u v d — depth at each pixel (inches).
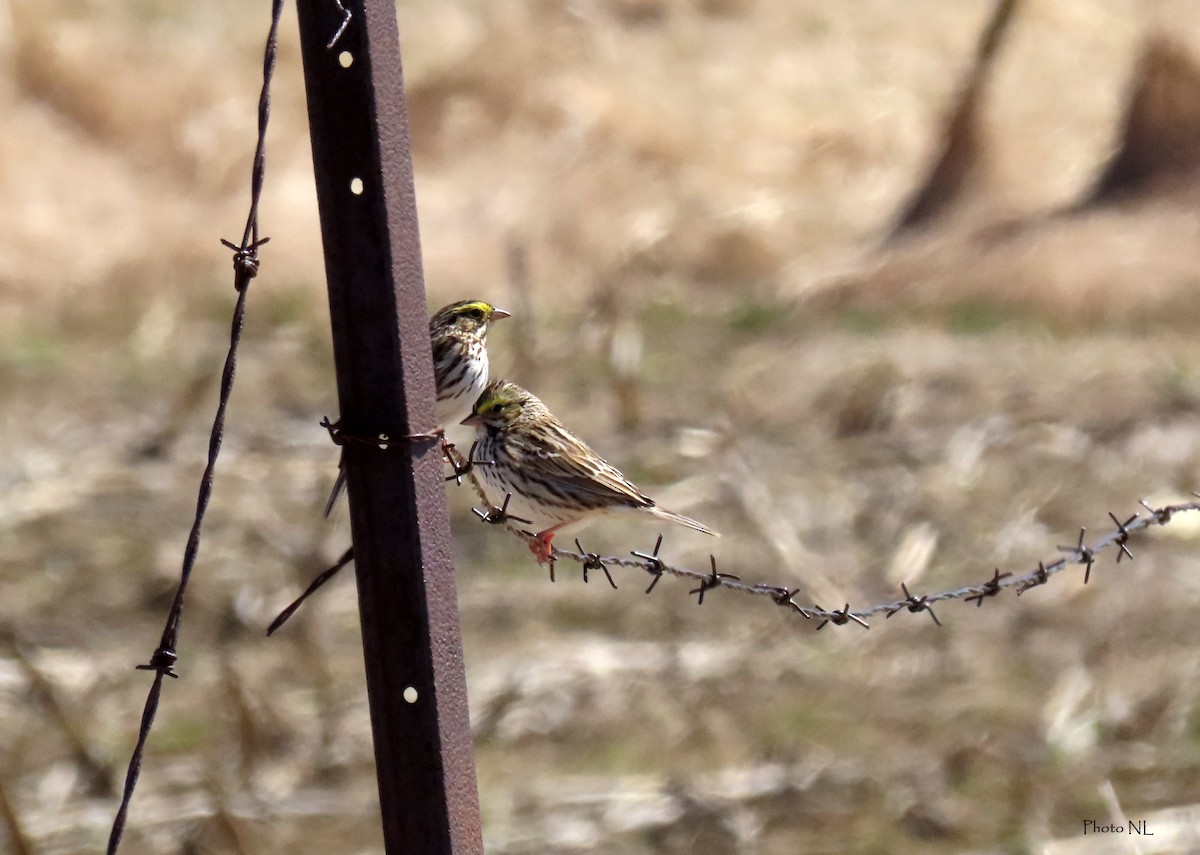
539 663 508.4
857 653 516.1
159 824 431.5
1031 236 877.2
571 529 351.6
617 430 700.0
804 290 884.0
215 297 916.6
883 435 685.3
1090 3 1286.9
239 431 722.8
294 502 644.7
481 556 595.5
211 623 554.9
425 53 1225.4
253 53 1198.9
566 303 887.7
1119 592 543.2
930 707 482.6
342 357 217.3
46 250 964.0
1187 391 703.1
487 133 1075.3
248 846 424.8
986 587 307.1
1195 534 579.8
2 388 790.5
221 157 1058.1
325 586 579.2
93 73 1104.2
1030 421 678.5
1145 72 906.1
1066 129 1032.8
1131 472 629.9
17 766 464.1
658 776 451.5
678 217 967.6
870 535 594.2
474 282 927.0
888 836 421.4
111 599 572.4
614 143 1048.2
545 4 1200.2
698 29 1264.8
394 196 214.4
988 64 973.8
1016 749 457.1
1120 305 810.2
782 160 1061.8
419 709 221.8
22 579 584.7
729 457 637.3
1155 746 456.1
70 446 711.7
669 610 547.2
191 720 490.9
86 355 844.6
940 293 854.5
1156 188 886.4
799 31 1279.5
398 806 223.8
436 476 220.8
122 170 1061.8
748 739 469.7
